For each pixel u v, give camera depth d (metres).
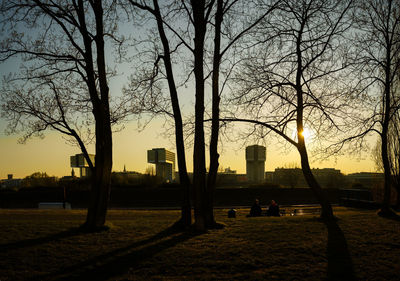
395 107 15.46
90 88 11.71
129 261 7.59
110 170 11.55
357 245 8.96
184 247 8.73
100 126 11.51
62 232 10.62
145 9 12.30
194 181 11.23
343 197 33.94
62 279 6.54
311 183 14.23
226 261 7.61
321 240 9.48
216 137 12.56
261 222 13.03
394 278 6.68
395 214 14.91
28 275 6.73
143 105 14.01
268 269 7.14
